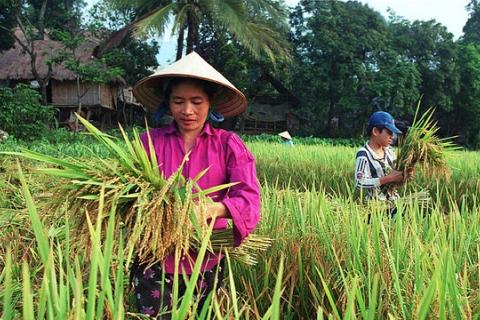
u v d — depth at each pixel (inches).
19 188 197.0
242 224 94.3
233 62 1221.1
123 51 1247.5
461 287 98.7
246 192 97.5
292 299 131.9
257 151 552.1
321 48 1487.5
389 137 189.0
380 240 129.9
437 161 194.1
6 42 1205.7
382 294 106.0
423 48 1651.1
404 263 116.9
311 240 137.6
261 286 134.6
